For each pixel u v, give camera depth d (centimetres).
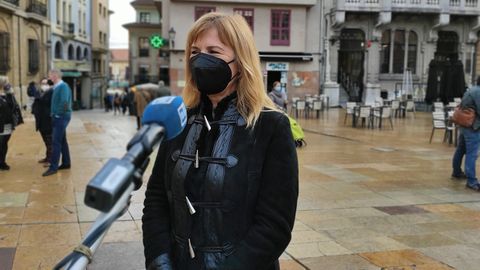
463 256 468
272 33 2866
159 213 197
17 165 913
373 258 458
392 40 3162
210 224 175
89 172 845
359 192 734
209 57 183
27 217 567
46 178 790
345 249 481
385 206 653
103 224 126
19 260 436
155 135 142
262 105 189
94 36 5116
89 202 118
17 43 3048
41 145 1203
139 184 135
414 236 526
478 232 545
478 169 966
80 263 130
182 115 154
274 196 178
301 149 1215
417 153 1170
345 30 3117
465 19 3180
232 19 190
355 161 1033
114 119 2300
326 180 820
